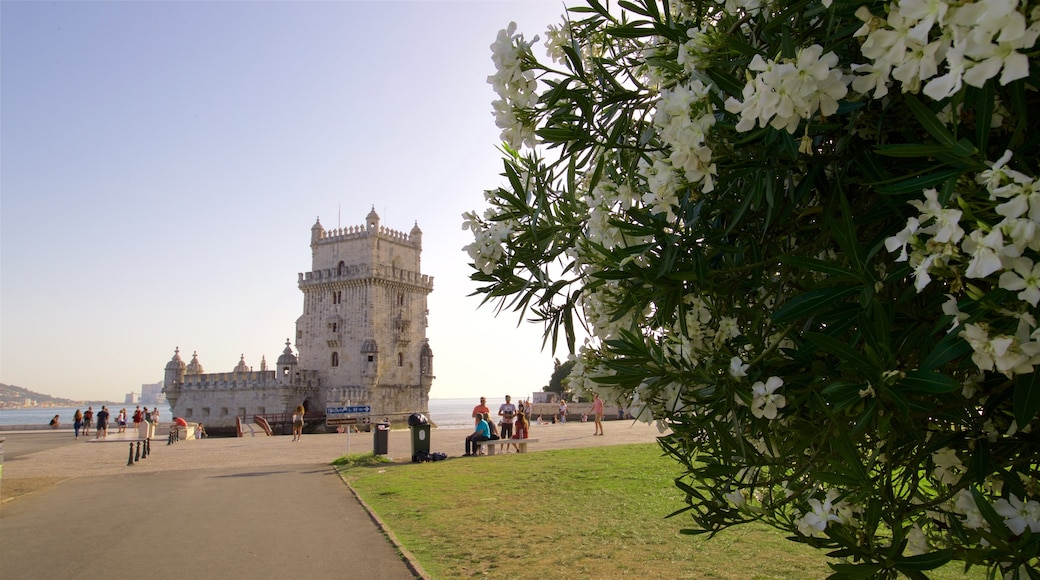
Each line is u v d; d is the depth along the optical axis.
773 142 1.92
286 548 9.59
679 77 2.34
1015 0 1.12
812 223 2.25
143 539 10.36
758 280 2.27
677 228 2.33
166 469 20.64
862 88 1.60
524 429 24.20
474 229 3.15
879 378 1.75
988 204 1.57
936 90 1.31
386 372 76.50
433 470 17.81
